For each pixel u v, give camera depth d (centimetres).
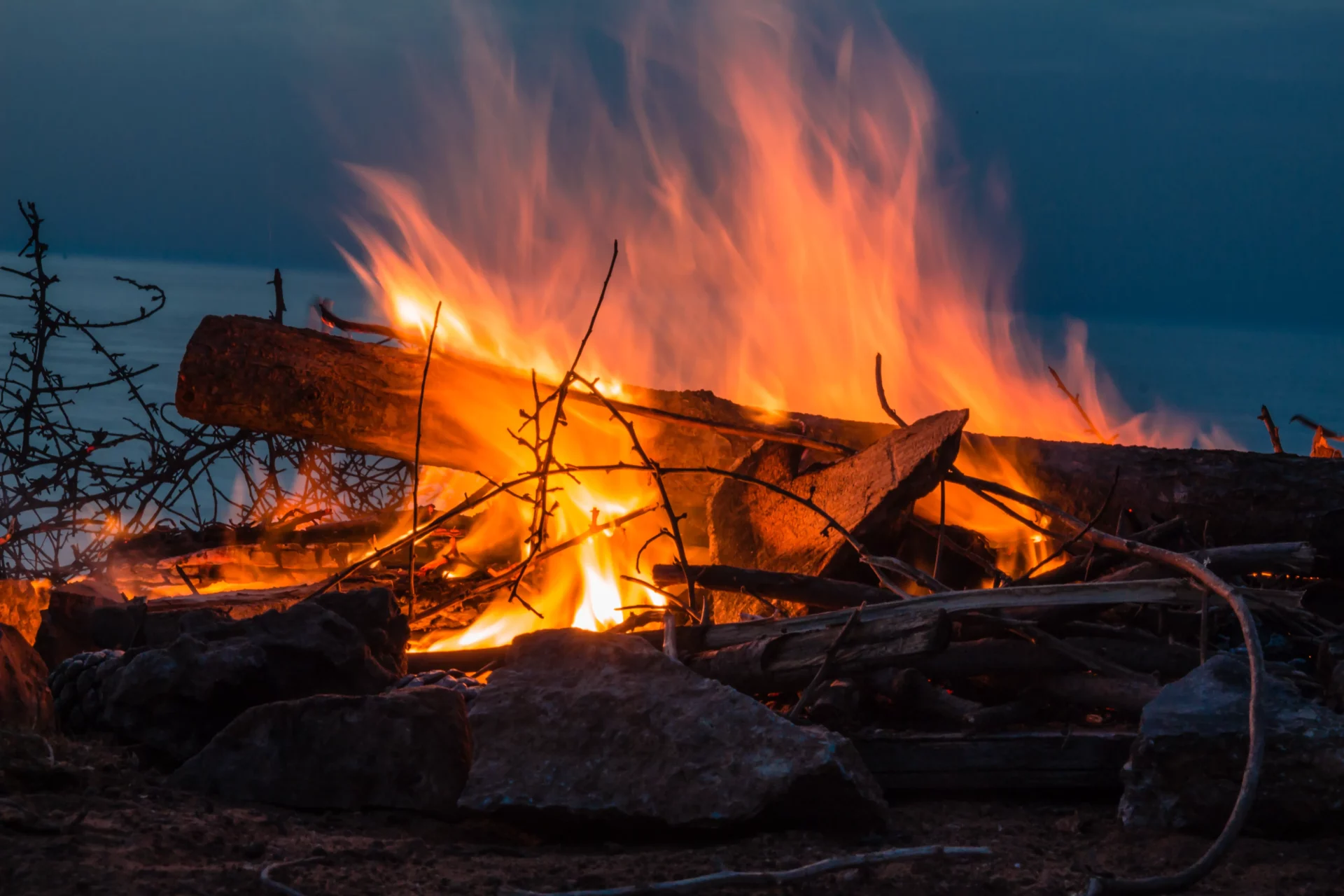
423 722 344
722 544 557
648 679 353
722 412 620
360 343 629
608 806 320
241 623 396
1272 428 663
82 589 534
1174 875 277
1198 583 380
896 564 450
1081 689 385
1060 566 478
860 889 282
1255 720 304
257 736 344
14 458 658
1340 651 405
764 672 400
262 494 711
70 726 385
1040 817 350
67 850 264
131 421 688
